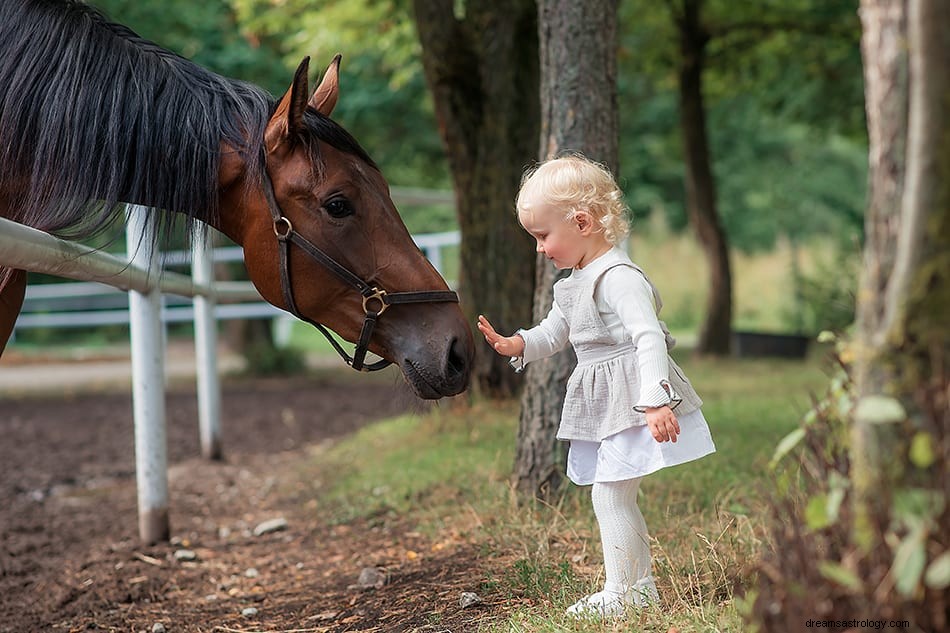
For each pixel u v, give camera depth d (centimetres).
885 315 158
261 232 280
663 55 1252
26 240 242
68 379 1277
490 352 630
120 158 280
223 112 288
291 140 277
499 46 615
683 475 417
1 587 400
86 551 458
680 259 2298
